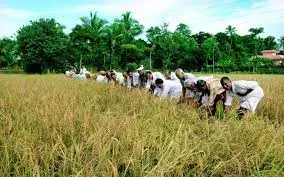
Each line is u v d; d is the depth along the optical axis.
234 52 62.91
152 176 3.80
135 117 5.61
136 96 8.38
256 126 5.61
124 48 47.66
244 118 6.06
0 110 6.51
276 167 4.30
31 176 3.78
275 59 80.12
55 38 47.50
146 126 5.50
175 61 56.25
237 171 4.38
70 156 4.23
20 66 59.53
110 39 45.16
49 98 7.98
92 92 10.04
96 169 3.90
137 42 50.00
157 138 5.09
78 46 47.00
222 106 7.03
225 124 5.48
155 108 6.65
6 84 13.44
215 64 56.84
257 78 20.38
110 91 9.42
